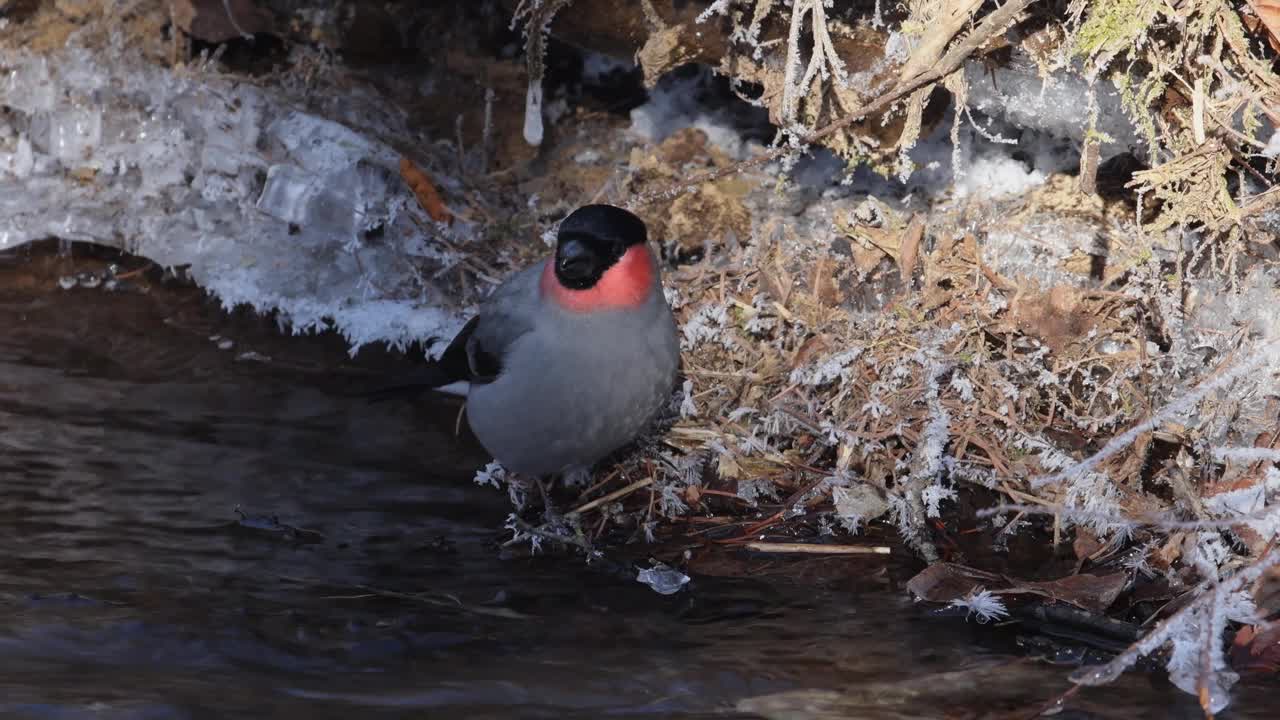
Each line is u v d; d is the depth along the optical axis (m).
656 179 11.15
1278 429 7.59
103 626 6.45
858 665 6.47
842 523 8.09
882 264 9.23
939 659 6.53
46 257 11.26
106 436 8.70
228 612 6.70
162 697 5.84
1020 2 7.73
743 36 8.91
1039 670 6.43
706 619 6.95
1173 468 7.39
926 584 7.22
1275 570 6.73
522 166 11.87
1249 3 7.41
